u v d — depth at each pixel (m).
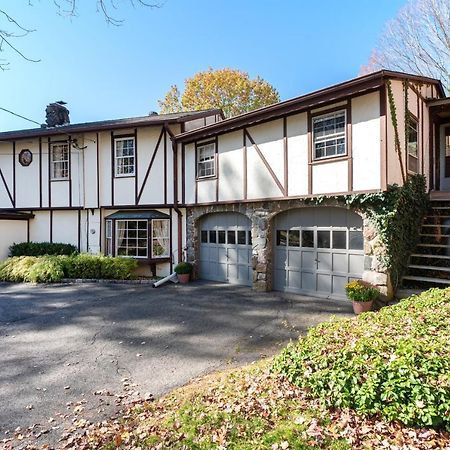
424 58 18.09
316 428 2.80
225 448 2.71
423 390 2.64
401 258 7.54
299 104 8.12
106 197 12.55
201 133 10.60
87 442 3.13
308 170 8.26
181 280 10.95
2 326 6.74
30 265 11.28
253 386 3.67
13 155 13.72
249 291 9.38
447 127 10.48
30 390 4.22
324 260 8.42
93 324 6.77
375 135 7.13
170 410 3.58
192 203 11.31
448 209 8.69
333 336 3.85
